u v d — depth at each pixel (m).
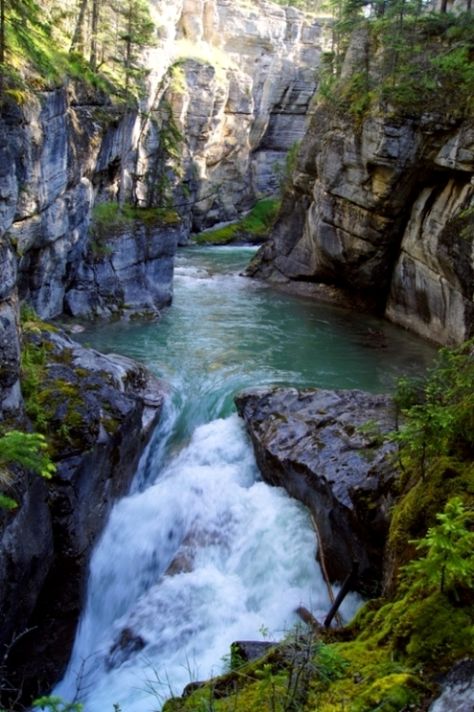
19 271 21.06
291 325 28.47
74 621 11.81
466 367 10.67
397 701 5.23
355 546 11.45
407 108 25.17
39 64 18.22
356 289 33.16
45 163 20.20
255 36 61.75
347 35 37.66
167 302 29.75
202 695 6.16
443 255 24.92
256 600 12.29
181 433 17.61
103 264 26.17
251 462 16.00
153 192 30.97
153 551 13.95
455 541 6.36
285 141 68.12
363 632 6.71
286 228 37.72
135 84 34.16
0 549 9.41
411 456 10.59
